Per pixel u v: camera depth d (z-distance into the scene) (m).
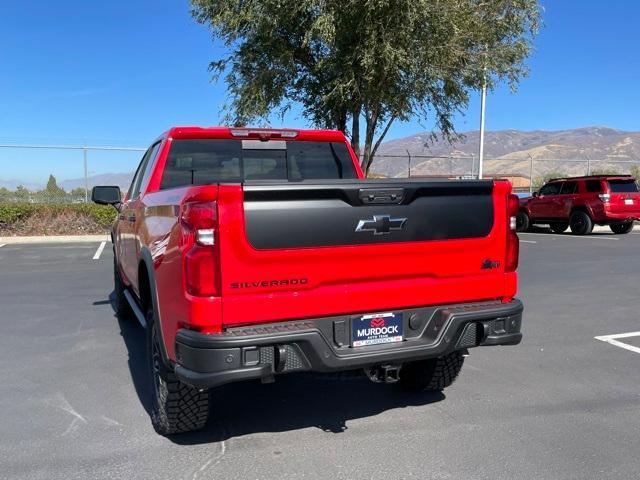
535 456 3.58
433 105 16.53
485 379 5.06
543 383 4.95
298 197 3.27
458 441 3.80
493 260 3.86
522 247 15.66
